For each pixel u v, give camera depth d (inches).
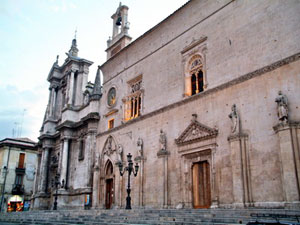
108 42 1904.5
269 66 952.9
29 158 2972.4
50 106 2374.5
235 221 664.4
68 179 1900.8
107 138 1644.9
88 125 1792.6
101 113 1775.3
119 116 1608.0
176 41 1346.0
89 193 1670.8
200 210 840.9
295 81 888.9
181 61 1295.5
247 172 938.7
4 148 2856.8
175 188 1180.5
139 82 1546.5
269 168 893.2
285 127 858.8
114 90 1720.0
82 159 1807.3
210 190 1079.6
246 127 977.5
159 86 1380.4
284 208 821.9
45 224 1066.7
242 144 966.4
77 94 2097.7
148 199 1272.1
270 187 879.1
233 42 1094.4
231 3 1136.8
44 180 2180.1
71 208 1753.2
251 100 984.3
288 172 829.2
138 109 1502.2
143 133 1390.3
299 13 921.5
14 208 2758.4
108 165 1616.6
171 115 1269.7
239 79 1029.8
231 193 974.4
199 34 1242.6
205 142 1095.6
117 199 1433.3
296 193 804.0
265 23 1006.4
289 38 932.0
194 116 1154.7
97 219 951.0
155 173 1273.4
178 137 1204.5
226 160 1014.4
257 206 893.2
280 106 883.4
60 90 2394.2
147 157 1334.9
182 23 1337.4
